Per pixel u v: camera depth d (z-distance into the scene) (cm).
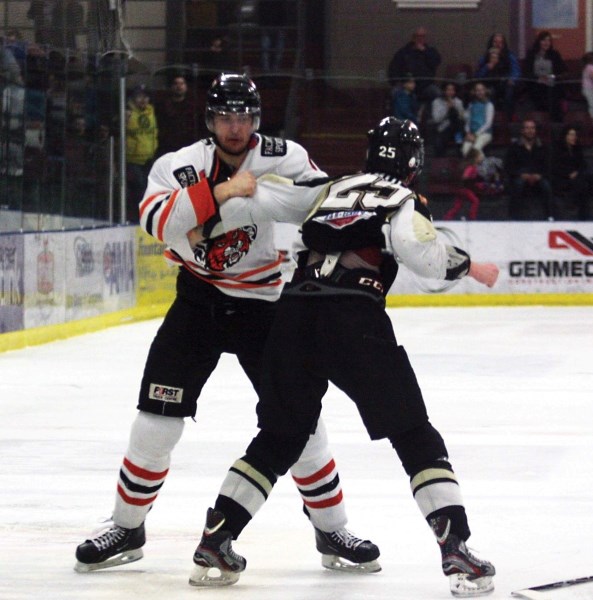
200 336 982
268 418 919
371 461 1490
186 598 920
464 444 1616
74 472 1440
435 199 3862
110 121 3384
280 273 998
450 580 907
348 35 4234
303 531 1142
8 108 2838
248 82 952
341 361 903
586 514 1214
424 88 3841
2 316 2678
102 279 3219
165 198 939
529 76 3988
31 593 936
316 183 948
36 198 2973
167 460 1004
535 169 3797
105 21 3331
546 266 3738
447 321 3284
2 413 1883
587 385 2161
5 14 3203
